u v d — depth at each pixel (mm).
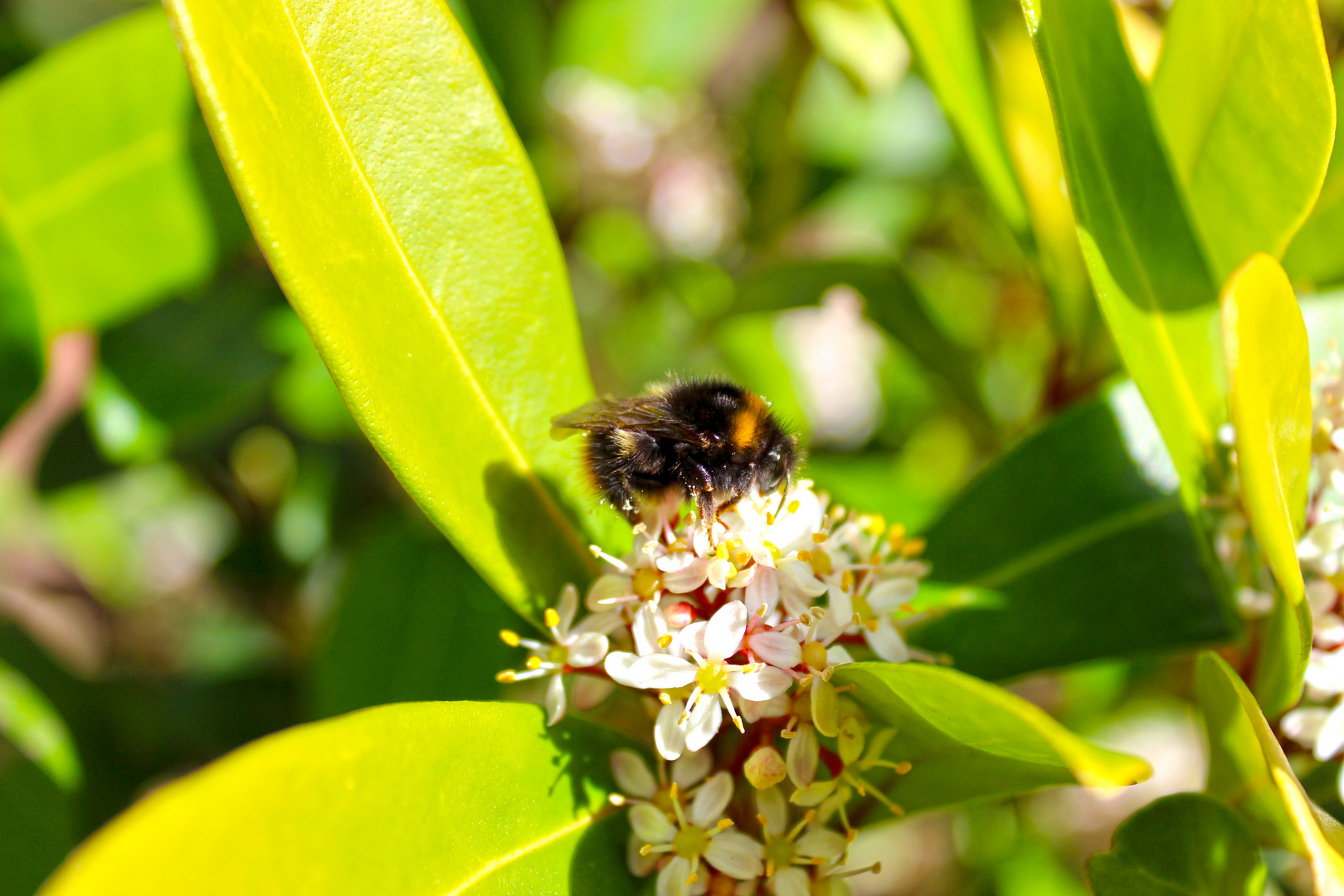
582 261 344
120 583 405
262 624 341
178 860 180
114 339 253
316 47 200
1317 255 230
